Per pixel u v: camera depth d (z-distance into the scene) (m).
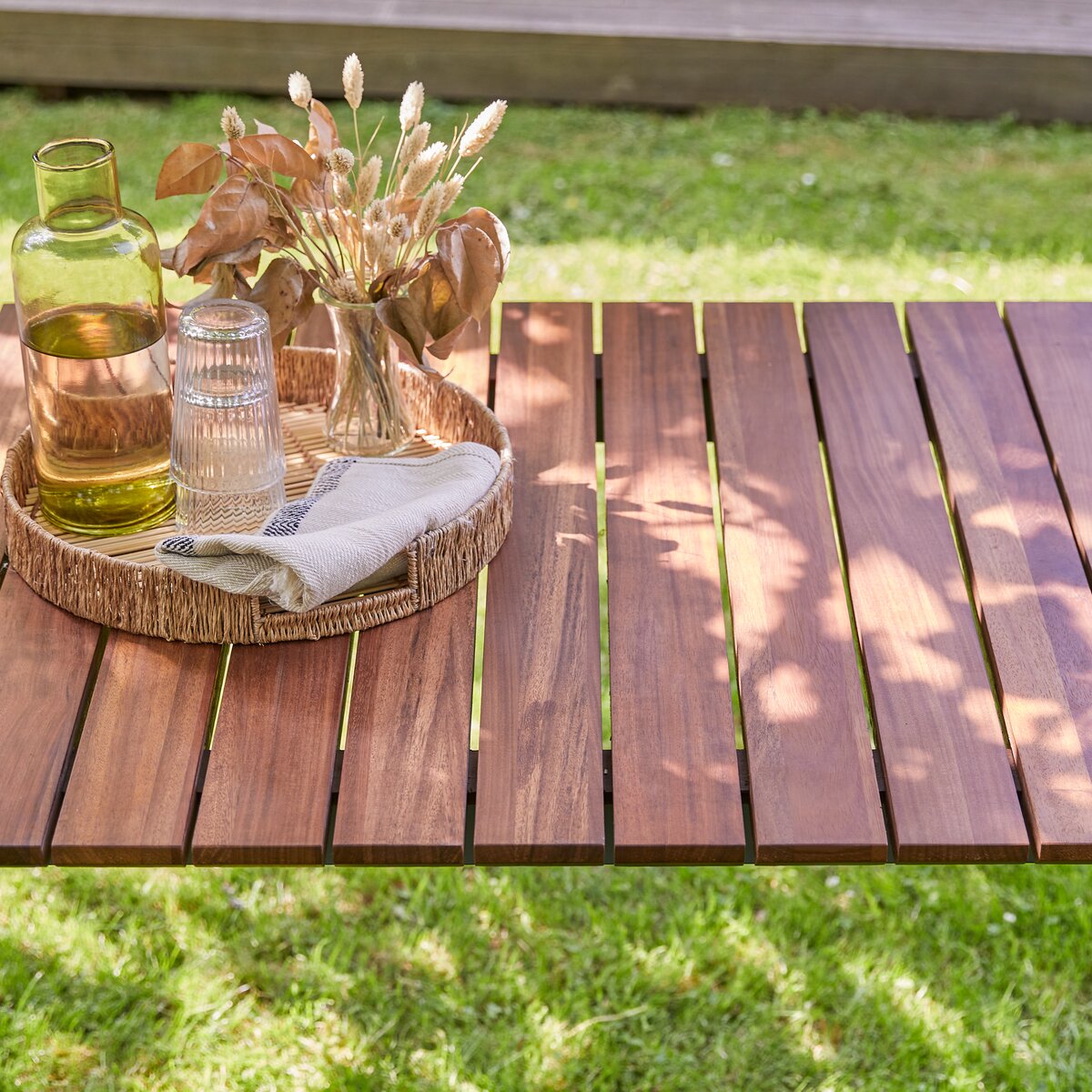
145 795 1.12
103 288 1.24
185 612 1.24
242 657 1.25
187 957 1.89
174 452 1.30
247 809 1.11
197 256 1.30
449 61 4.25
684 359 1.77
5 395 1.66
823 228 3.68
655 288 3.36
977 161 4.08
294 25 4.17
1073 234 3.68
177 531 1.35
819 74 4.27
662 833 1.10
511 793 1.13
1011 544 1.45
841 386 1.72
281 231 1.37
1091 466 1.56
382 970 1.90
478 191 3.79
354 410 1.46
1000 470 1.56
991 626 1.33
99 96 4.40
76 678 1.22
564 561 1.39
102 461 1.30
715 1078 1.77
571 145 4.09
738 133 4.20
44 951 1.88
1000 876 2.05
